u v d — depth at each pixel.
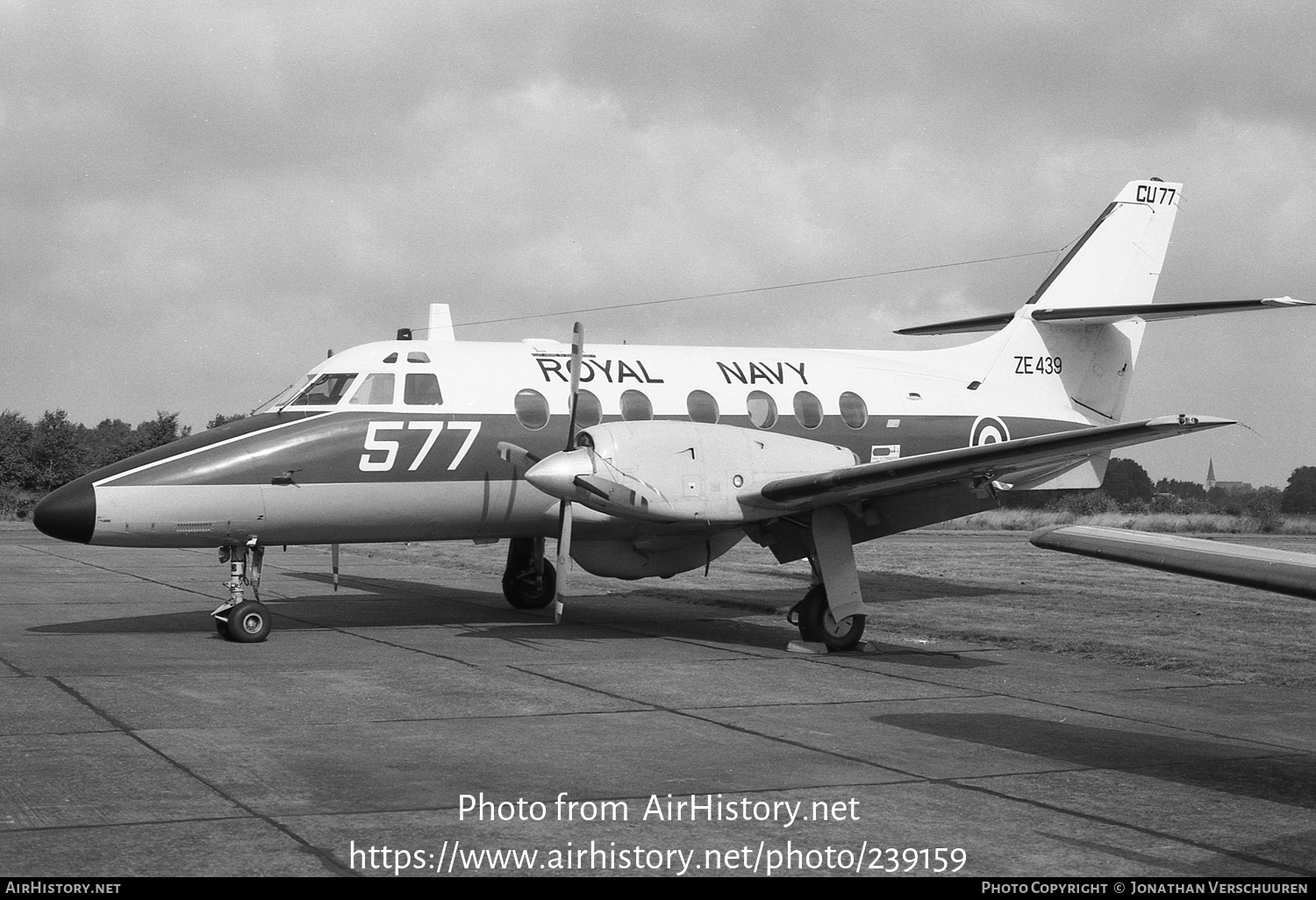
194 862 5.33
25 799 6.29
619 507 11.93
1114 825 6.16
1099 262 17.36
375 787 6.67
